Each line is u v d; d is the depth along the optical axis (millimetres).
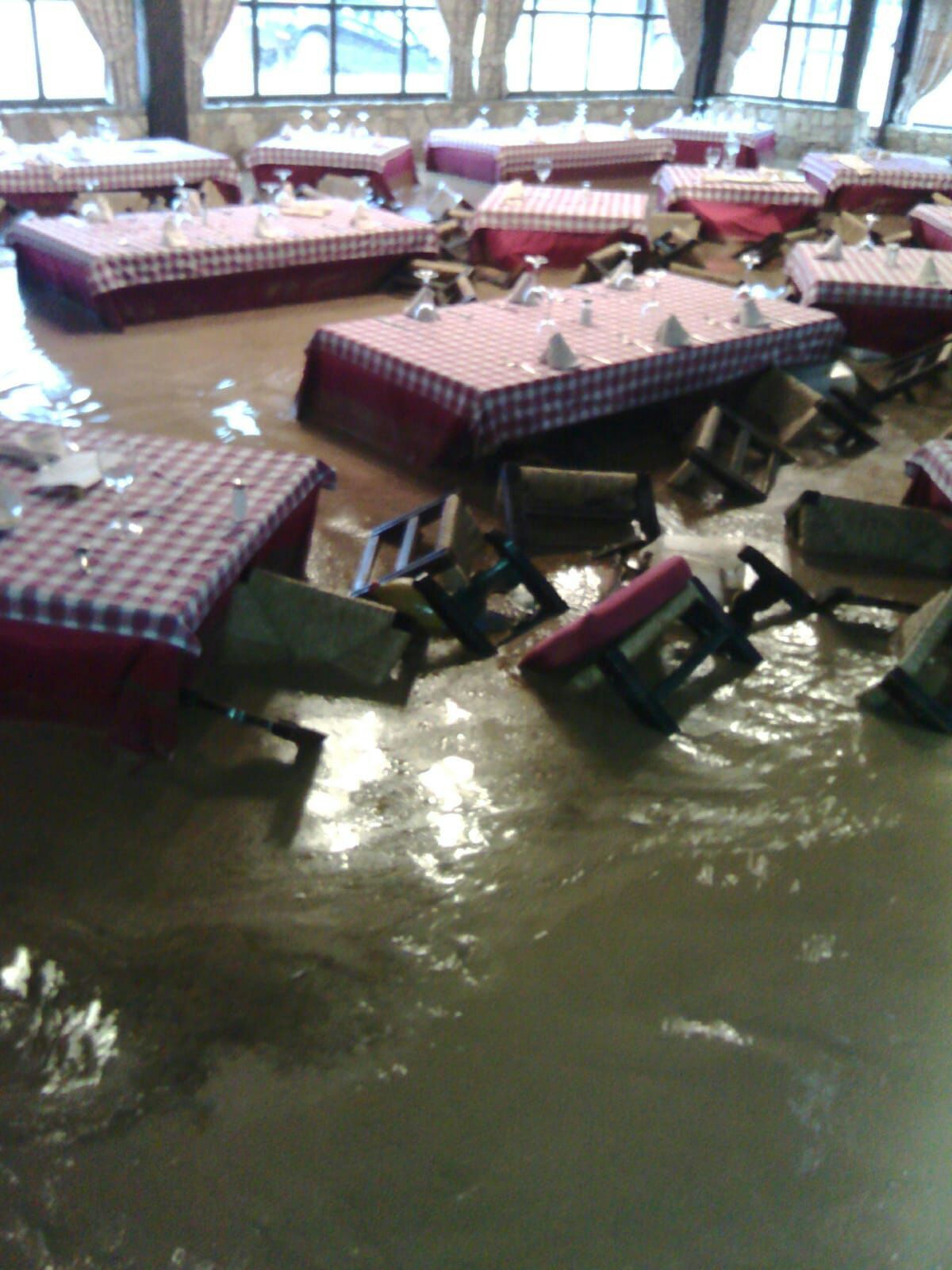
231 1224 1760
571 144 9297
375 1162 1866
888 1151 1937
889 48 12094
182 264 5797
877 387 5590
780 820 2680
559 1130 1938
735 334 4762
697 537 3965
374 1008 2145
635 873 2498
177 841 2484
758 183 8078
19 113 8867
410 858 2496
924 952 2344
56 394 3562
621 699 3080
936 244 7566
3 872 2373
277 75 10383
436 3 10523
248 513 2863
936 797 2785
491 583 3336
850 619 3539
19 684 2705
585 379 4180
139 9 9031
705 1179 1871
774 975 2270
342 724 2883
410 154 9078
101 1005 2109
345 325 4621
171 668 2566
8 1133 1882
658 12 11969
